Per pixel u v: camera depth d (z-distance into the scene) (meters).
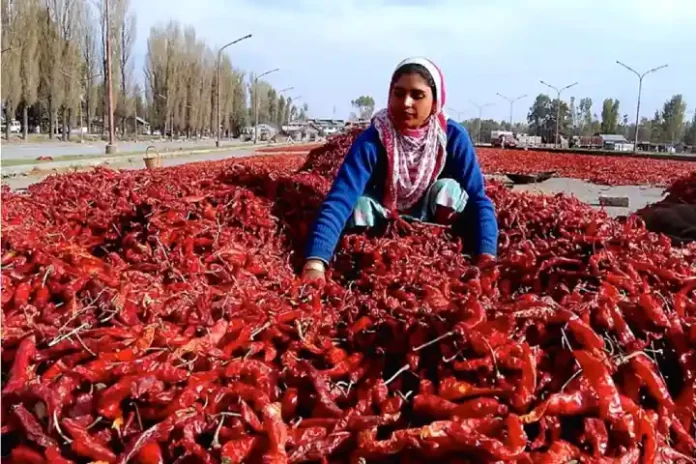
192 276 4.61
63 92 58.16
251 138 104.44
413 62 5.85
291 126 125.75
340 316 3.90
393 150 5.84
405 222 5.98
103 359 3.16
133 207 6.27
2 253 4.61
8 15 49.22
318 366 3.46
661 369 3.38
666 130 101.56
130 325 3.60
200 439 2.92
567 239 5.45
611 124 123.12
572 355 3.14
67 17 57.09
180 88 80.75
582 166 30.03
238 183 7.25
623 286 4.09
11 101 51.38
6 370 3.34
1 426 2.83
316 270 5.21
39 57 55.16
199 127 87.12
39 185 8.09
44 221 6.18
